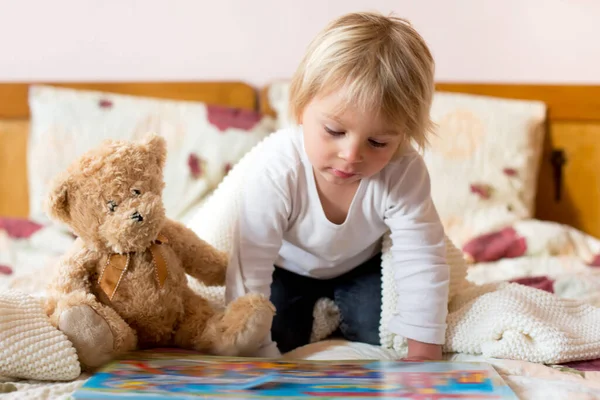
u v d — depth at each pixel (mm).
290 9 1940
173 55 1952
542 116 1858
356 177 896
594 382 811
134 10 1926
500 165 1751
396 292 1021
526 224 1645
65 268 859
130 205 843
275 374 779
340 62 838
